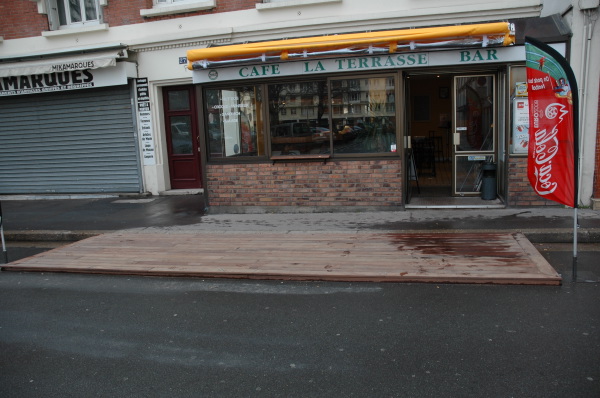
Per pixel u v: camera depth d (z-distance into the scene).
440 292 5.25
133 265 6.57
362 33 8.52
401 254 6.35
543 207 8.41
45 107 12.40
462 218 8.06
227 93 9.36
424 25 9.24
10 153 12.95
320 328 4.49
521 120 8.29
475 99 9.12
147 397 3.47
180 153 12.08
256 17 10.24
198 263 6.49
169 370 3.84
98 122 12.05
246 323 4.69
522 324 4.37
